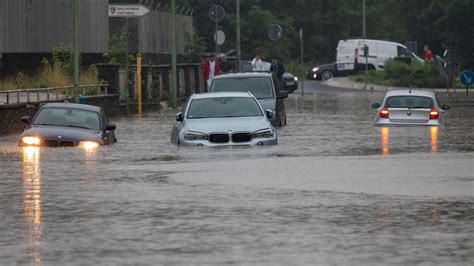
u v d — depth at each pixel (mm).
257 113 56500
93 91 92750
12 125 70312
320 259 23219
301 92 133500
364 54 153875
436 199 33344
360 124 74188
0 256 23859
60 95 86125
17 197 34312
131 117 89625
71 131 55562
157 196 34312
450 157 48406
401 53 178625
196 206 31875
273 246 24875
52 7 112000
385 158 48000
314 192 35250
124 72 101438
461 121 77250
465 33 190500
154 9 132875
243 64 144500
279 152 51156
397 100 71375
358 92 139750
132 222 28797
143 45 126688
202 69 131125
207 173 41500
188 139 54188
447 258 23281
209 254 23922
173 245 25141
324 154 50156
